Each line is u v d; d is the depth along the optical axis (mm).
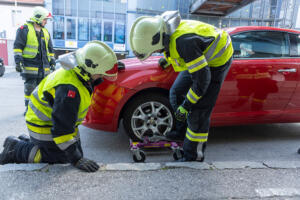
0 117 3922
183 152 2340
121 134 3318
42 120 1877
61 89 1651
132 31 1777
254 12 18672
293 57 2990
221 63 1921
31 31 3871
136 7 18219
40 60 4020
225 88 2682
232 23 19141
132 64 2627
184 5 18562
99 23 18234
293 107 3023
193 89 1778
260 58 2844
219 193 1639
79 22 18000
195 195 1606
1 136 3029
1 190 1561
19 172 1775
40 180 1688
